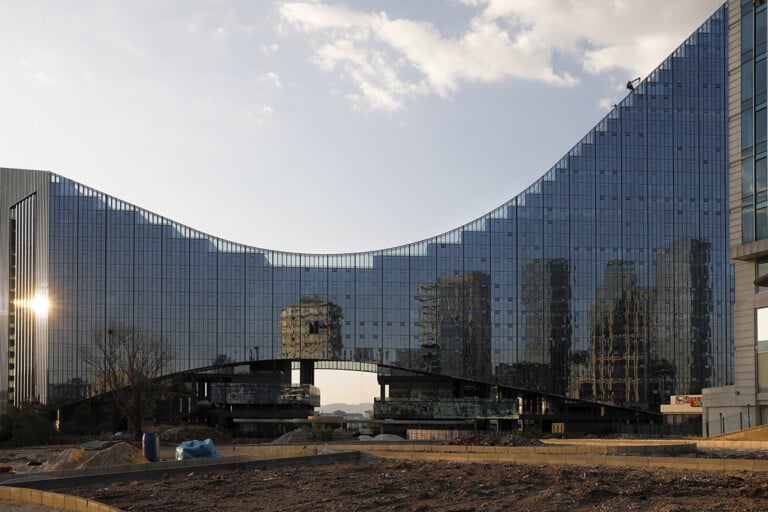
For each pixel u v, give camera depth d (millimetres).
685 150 155375
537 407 150500
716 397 59031
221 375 149125
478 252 150875
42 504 23188
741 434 48906
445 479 25141
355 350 147375
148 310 146000
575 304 149875
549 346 148375
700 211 153625
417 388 152000
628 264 151250
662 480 23641
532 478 24828
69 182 147875
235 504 21344
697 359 148750
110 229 147500
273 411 137250
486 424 140625
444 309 148875
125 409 91250
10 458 57062
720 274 151875
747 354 55719
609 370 148000
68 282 145375
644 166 154375
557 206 152500
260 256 149250
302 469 30438
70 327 143875
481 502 20578
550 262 150875
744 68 55719
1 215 144375
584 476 25234
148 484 26641
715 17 159000
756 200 54125
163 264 147500
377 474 27562
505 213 152000
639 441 49656
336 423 137250
